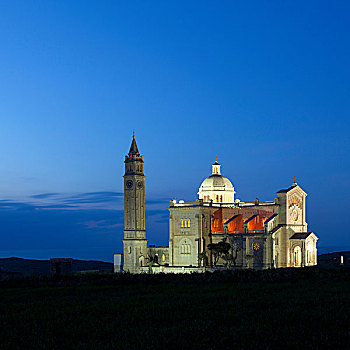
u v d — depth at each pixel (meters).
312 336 41.66
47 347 40.88
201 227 143.25
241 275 92.62
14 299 65.38
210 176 158.00
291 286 74.12
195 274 98.31
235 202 150.00
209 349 39.12
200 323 46.44
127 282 85.44
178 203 148.88
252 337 41.97
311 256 137.25
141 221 151.88
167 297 62.91
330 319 46.78
